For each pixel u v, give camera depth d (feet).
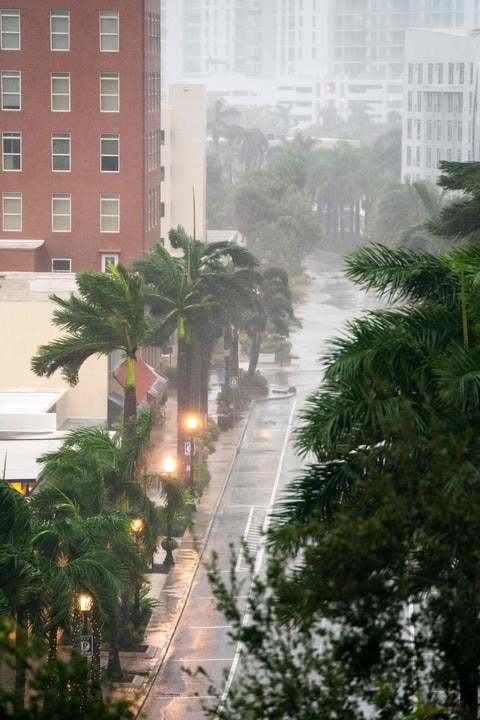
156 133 552.82
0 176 519.60
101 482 219.20
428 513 108.27
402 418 126.93
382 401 139.95
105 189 518.37
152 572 309.01
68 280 436.35
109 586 201.46
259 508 371.35
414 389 146.20
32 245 510.17
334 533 104.58
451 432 131.34
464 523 109.70
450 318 155.74
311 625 103.55
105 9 508.94
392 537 104.58
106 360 409.69
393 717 101.71
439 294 164.86
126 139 516.73
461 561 118.52
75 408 412.16
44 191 519.19
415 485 119.14
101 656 250.78
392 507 107.34
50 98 514.68
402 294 167.73
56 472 218.79
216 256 385.29
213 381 572.51
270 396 546.67
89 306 302.66
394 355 146.30
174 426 472.85
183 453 376.89
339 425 141.90
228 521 356.79
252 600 105.09
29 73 513.86
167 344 570.46
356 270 167.12
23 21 511.40
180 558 320.70
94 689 115.03
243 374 560.61
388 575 107.45
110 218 521.65
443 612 104.58
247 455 442.50
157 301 363.35
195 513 363.35
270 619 104.12
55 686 105.09
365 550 102.63
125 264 521.65
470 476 119.75
